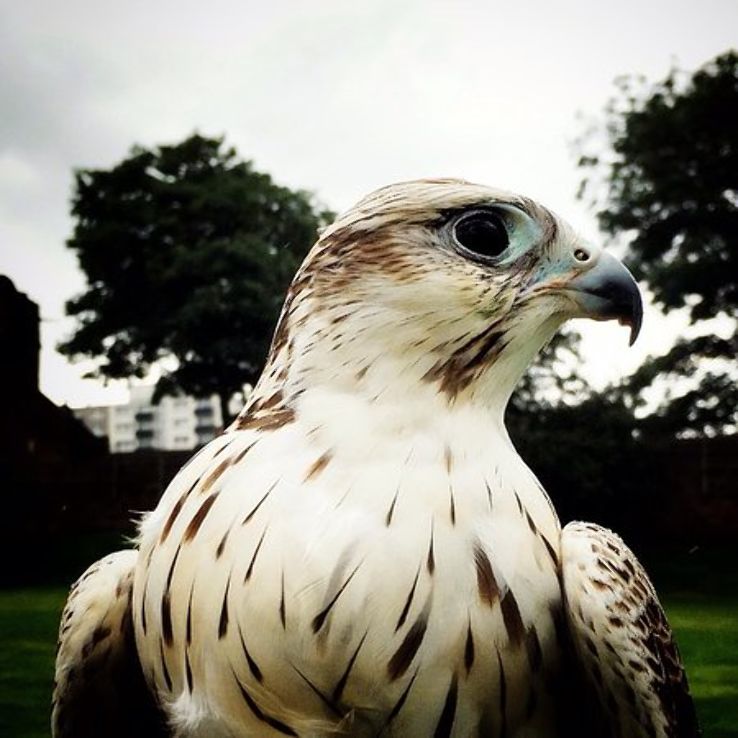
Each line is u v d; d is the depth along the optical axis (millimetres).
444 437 233
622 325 266
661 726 237
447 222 249
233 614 213
